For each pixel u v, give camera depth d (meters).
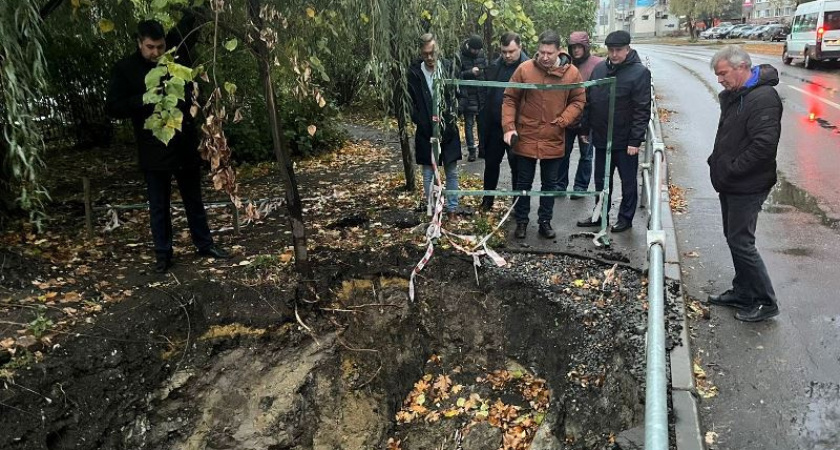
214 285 5.04
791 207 7.07
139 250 5.87
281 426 4.73
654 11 84.06
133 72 4.78
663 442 2.21
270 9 4.26
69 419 4.00
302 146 10.39
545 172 5.87
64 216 6.93
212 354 4.79
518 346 5.11
